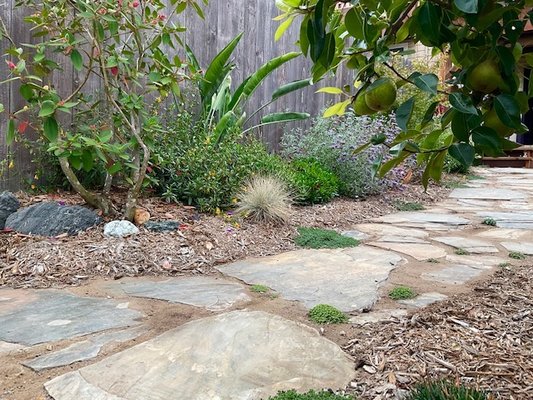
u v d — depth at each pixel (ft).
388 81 3.29
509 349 6.80
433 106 3.32
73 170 14.34
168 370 6.07
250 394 5.59
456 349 6.79
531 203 21.40
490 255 12.72
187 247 11.85
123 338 7.11
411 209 19.75
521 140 38.63
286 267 11.17
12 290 9.34
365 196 20.90
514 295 9.18
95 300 8.82
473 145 3.25
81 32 12.15
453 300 8.89
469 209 19.93
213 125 17.30
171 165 15.12
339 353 6.57
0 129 13.26
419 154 4.04
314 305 8.68
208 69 17.35
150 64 15.92
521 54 3.68
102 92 14.82
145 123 12.89
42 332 7.31
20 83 13.50
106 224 12.25
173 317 8.00
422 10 3.17
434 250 13.10
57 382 5.85
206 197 15.15
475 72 3.11
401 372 6.16
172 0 13.14
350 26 3.62
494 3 3.08
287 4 3.82
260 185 15.17
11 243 11.18
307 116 19.16
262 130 21.44
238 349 6.46
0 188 13.39
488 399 5.15
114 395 5.57
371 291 9.39
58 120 14.11
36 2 13.50
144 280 10.14
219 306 8.56
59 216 11.98
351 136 20.72
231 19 19.56
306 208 17.67
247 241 13.00
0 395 5.62
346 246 13.33
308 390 5.71
